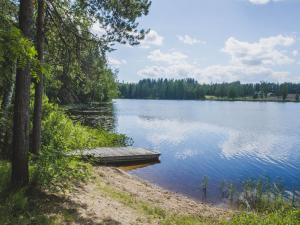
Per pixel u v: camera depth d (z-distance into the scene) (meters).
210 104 131.75
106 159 20.11
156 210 11.11
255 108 103.62
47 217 7.46
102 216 8.57
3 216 6.85
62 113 20.55
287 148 30.22
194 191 16.48
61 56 12.59
